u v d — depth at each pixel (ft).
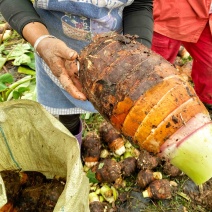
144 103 3.14
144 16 4.58
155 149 3.24
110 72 3.31
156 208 5.92
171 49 7.19
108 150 6.69
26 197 4.45
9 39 9.87
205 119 3.17
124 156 6.64
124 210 5.94
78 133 6.15
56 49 3.63
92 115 7.45
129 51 3.37
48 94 5.49
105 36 3.63
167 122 3.12
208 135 3.11
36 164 4.57
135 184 6.23
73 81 3.80
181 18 6.48
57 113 5.67
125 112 3.23
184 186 6.21
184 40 6.70
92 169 6.29
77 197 3.42
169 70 3.25
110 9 4.42
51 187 4.48
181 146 3.12
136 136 3.26
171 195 5.94
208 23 6.48
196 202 6.06
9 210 4.33
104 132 6.59
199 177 3.21
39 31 3.95
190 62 8.86
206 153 3.10
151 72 3.21
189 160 3.16
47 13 4.60
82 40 4.73
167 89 3.15
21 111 3.92
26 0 4.22
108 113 3.36
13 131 4.14
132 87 3.20
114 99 3.27
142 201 5.97
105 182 6.16
